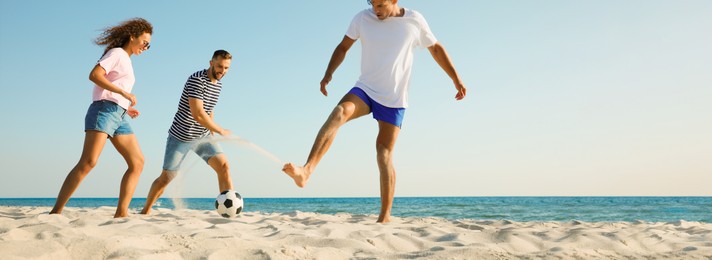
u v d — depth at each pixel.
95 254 1.94
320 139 3.34
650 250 2.66
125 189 4.42
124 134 4.40
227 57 4.55
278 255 2.01
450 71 4.20
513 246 2.61
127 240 2.16
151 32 4.53
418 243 2.74
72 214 4.94
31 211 5.68
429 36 4.05
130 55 4.47
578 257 2.12
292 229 3.29
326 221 4.23
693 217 16.53
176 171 4.78
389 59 3.91
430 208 23.66
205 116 4.53
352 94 3.83
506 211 20.11
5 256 1.72
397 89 3.97
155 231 3.01
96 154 4.20
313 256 2.09
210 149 4.76
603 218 15.74
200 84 4.52
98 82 4.09
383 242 2.68
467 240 2.84
